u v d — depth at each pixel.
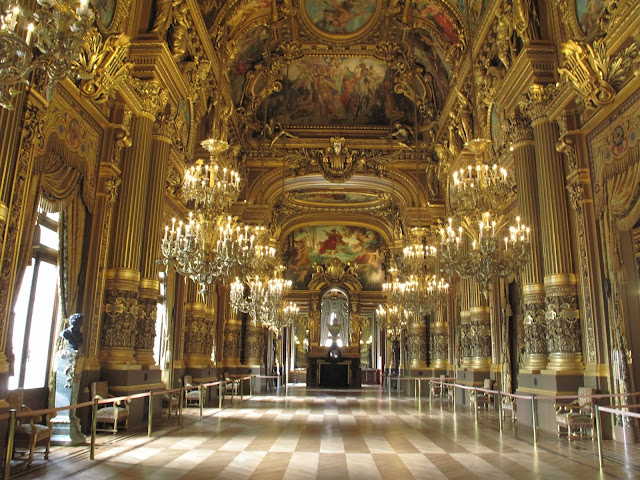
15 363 9.42
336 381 33.94
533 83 11.88
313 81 22.97
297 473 6.84
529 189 12.34
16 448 8.11
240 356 25.44
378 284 35.66
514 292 15.26
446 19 18.05
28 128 7.39
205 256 9.54
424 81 21.52
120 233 11.07
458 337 19.72
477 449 8.81
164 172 12.54
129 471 6.83
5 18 3.99
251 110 22.66
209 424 11.98
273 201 24.70
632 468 7.24
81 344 9.72
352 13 19.64
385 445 9.21
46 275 10.39
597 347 10.25
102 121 10.66
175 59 12.89
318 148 23.23
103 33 10.23
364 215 32.28
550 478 6.62
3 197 6.88
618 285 9.91
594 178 10.65
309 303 35.25
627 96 9.38
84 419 9.75
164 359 15.78
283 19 19.39
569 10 10.85
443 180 21.67
